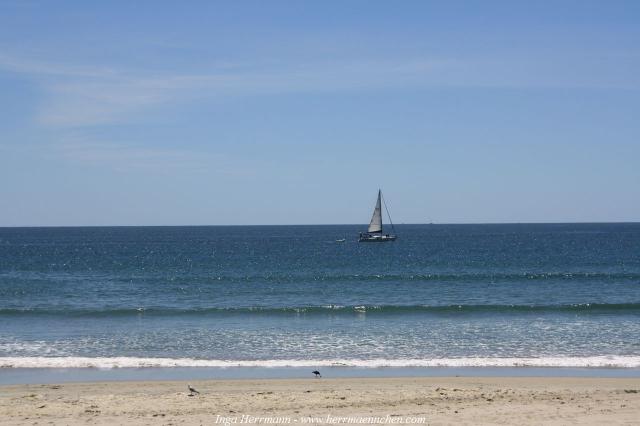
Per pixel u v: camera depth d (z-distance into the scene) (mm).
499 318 30141
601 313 31703
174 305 36531
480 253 95188
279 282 49781
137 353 22125
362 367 19719
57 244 145750
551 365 19891
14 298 40281
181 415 13242
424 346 23203
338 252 101438
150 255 96750
